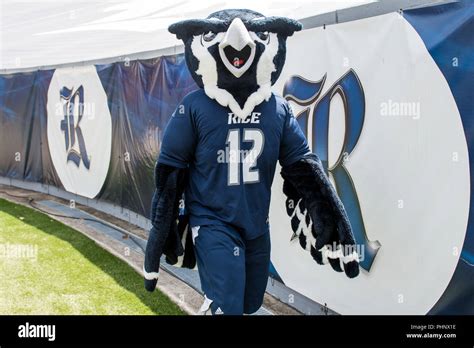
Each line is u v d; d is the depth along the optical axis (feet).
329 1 13.03
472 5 9.65
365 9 12.23
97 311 13.97
